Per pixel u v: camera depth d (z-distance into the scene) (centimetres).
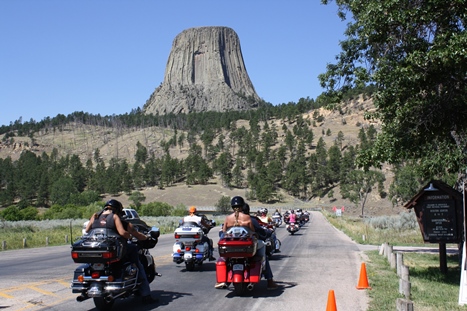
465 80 1113
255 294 1024
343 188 12438
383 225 4353
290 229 3338
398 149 1204
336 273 1366
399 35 1193
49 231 4078
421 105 1152
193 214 1479
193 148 19162
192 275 1345
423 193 1361
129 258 888
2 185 17050
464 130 1244
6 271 1486
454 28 1100
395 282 1195
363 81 1378
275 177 15238
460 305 929
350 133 19075
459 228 1327
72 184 13400
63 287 1149
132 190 15362
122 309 886
